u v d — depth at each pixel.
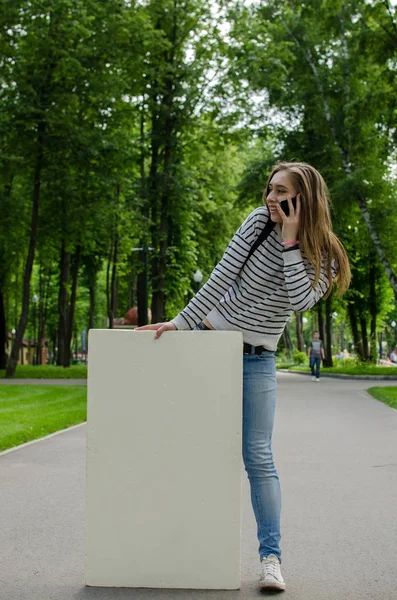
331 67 27.12
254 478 3.74
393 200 25.78
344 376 30.59
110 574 3.67
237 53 27.94
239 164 38.38
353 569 4.01
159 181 30.36
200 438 3.65
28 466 7.57
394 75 24.47
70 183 25.84
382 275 39.62
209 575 3.64
